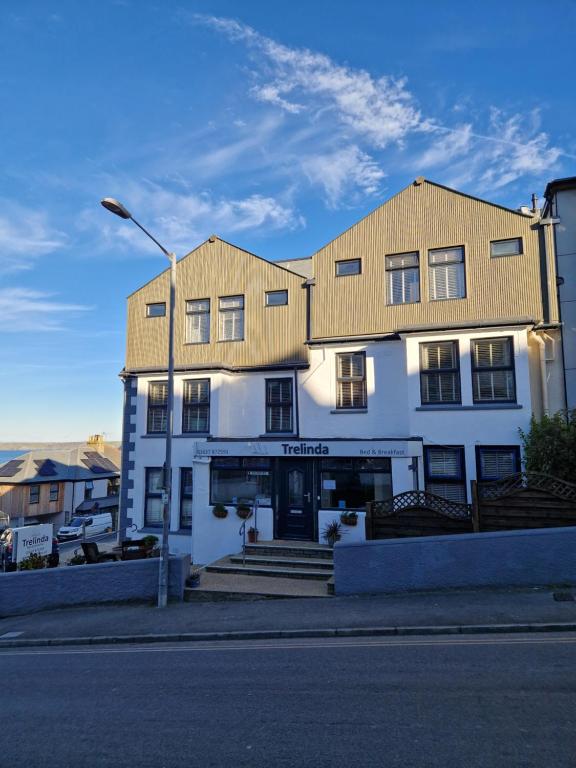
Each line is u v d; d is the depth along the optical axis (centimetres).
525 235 1409
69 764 470
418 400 1397
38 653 883
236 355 1661
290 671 670
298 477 1423
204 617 963
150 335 1778
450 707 527
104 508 4609
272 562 1242
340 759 442
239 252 1723
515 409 1313
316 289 1602
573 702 523
